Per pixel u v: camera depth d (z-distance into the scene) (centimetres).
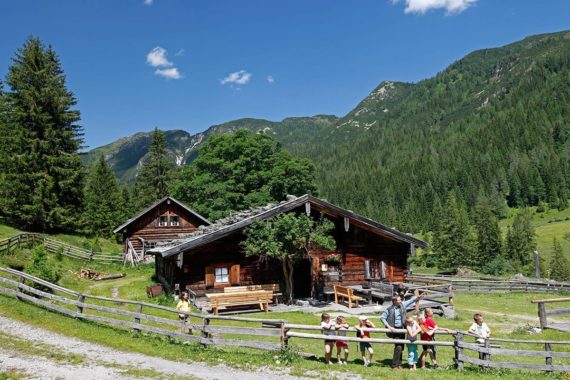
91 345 1382
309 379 1146
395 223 15738
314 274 2631
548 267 9812
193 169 5166
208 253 2433
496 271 6331
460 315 2406
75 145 4791
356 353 1504
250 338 1619
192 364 1245
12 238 3188
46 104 4622
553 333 1905
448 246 8731
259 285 2491
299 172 5134
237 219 2634
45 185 4431
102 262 4084
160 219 4600
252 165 5019
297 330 1808
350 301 2308
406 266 2883
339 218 2697
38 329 1512
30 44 4675
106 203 6819
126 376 1125
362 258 2764
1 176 4391
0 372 1100
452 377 1191
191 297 2345
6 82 4519
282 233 2231
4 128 4697
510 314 2550
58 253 3541
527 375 1277
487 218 10250
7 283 1980
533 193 17525
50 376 1096
